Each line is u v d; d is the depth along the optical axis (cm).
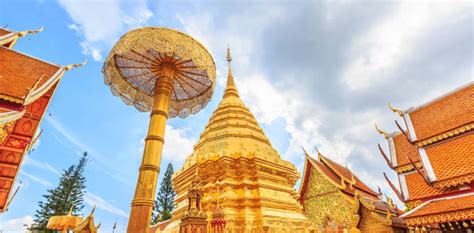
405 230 1401
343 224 2494
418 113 1584
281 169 1496
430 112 1530
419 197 1358
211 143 1609
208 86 1042
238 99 2028
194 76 990
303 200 2978
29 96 815
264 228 1152
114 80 957
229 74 2306
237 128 1697
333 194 2736
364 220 1491
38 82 840
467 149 1263
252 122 1831
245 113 1873
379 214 1459
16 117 766
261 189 1321
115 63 930
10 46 1073
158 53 827
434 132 1416
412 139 1500
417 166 1480
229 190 1295
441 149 1368
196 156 1560
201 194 986
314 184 2964
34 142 1031
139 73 980
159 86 793
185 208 1303
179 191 1552
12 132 960
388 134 1781
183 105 1137
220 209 1136
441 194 1268
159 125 724
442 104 1507
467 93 1432
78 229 1509
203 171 1423
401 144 1675
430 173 1318
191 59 782
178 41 788
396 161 1622
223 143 1536
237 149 1484
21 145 1010
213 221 1016
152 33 785
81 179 4766
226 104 1956
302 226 1299
